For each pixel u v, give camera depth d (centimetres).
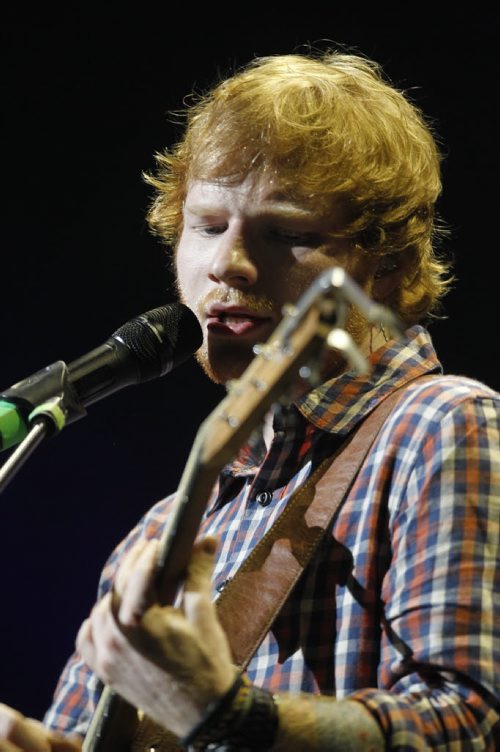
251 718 398
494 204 1211
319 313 361
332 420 566
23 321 1372
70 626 1324
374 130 601
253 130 581
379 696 427
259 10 1300
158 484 1345
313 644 504
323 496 531
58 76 1370
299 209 570
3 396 507
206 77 1329
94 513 1344
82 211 1373
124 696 412
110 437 1355
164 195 712
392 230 605
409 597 465
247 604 507
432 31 1229
